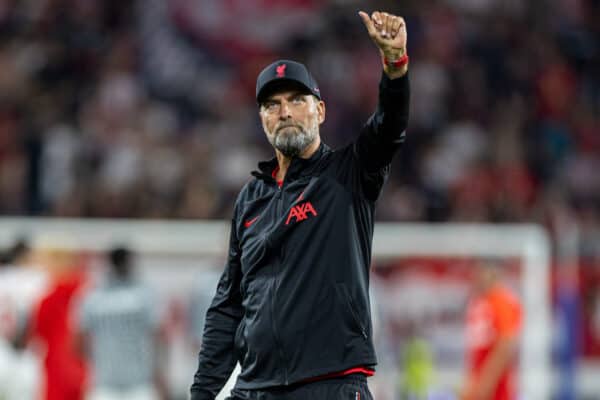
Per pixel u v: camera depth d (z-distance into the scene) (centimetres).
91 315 3412
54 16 6944
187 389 4166
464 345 4447
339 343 1634
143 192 5778
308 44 6931
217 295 1809
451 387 4388
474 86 6919
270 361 1658
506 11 7331
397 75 1627
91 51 6800
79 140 6175
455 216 5997
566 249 4891
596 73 7256
